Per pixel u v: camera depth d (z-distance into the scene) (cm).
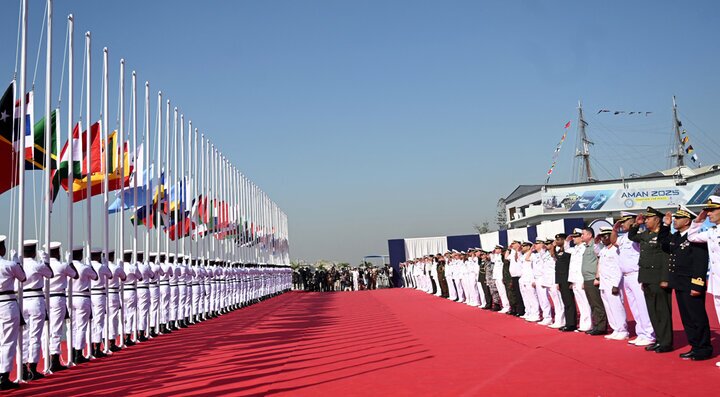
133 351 1373
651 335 1140
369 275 5059
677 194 5594
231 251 3259
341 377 943
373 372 977
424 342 1332
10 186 1191
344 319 2055
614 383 805
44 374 1070
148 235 1795
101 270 1309
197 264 2350
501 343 1263
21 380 988
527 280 1725
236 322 2073
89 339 1239
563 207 5734
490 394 769
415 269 4009
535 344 1224
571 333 1394
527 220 6078
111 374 1059
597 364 955
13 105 1206
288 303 3158
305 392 836
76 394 885
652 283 1045
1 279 945
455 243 4606
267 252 4356
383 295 3581
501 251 2064
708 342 957
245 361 1150
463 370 959
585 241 1369
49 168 1176
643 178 5688
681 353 1020
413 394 793
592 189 5744
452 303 2612
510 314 1950
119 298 1423
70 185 1248
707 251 954
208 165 2848
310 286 5241
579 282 1376
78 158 1491
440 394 786
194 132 2583
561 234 1516
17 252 1055
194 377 991
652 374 855
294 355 1211
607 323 1343
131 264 1534
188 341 1536
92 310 1296
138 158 1945
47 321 1110
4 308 941
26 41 1140
